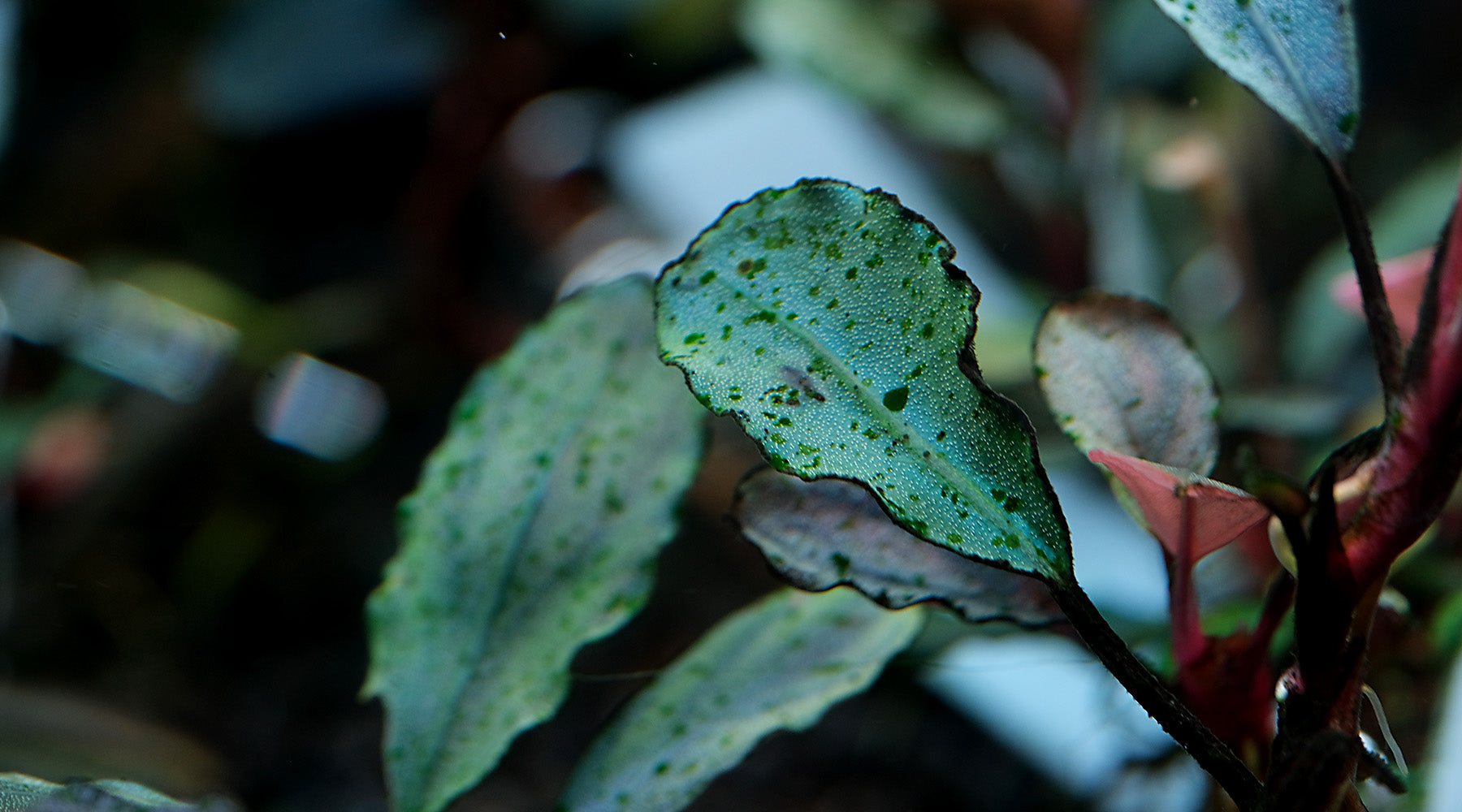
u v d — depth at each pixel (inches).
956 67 18.5
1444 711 8.4
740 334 7.1
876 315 7.1
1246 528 7.2
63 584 18.7
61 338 23.0
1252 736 7.5
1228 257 16.2
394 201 28.1
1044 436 14.0
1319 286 15.3
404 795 7.7
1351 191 7.1
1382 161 20.8
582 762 7.9
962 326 7.0
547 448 7.9
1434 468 6.9
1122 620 11.0
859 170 20.6
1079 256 17.7
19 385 22.7
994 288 17.4
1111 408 7.6
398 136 28.3
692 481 7.8
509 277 24.7
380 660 7.9
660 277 7.1
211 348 23.3
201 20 28.8
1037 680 13.4
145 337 23.3
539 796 14.5
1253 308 15.6
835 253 7.1
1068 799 11.7
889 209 7.1
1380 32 23.3
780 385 7.0
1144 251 16.7
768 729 7.8
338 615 19.4
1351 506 7.1
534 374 7.9
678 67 26.9
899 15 18.8
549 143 25.8
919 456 7.0
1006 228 18.7
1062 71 17.6
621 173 24.8
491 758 7.7
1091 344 7.7
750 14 19.1
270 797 15.0
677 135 25.0
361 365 24.1
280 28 28.9
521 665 7.8
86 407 21.9
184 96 28.1
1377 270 7.1
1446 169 15.0
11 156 27.1
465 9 25.3
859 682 7.9
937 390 7.0
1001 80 18.6
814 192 7.1
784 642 8.0
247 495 21.5
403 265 24.8
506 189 25.0
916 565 7.6
